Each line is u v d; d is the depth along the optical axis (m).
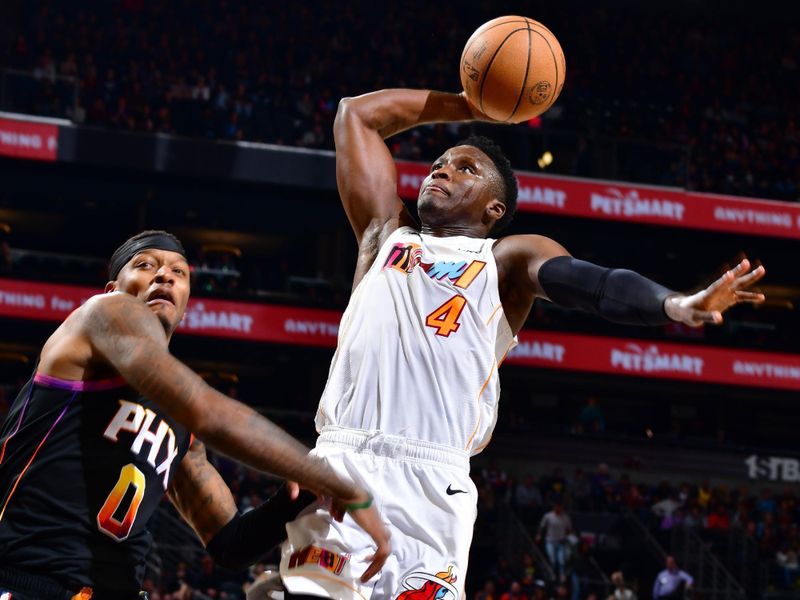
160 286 2.91
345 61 25.78
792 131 26.89
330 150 22.66
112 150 20.67
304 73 25.09
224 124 22.20
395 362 3.08
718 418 26.48
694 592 16.56
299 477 2.54
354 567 2.87
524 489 19.95
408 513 2.92
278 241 27.19
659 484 21.70
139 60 24.06
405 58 26.50
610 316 2.87
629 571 18.59
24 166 22.17
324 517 2.94
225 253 24.66
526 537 17.95
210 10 25.72
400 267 3.24
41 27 24.05
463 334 3.11
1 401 19.28
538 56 3.53
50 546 2.65
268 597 3.15
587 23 28.69
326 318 21.34
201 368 25.81
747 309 26.16
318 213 24.92
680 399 26.70
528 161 21.61
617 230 23.88
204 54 24.67
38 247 26.72
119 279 2.95
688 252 25.34
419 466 2.97
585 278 2.96
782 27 30.06
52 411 2.69
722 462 22.52
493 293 3.19
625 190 21.77
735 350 22.52
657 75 27.38
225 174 21.23
